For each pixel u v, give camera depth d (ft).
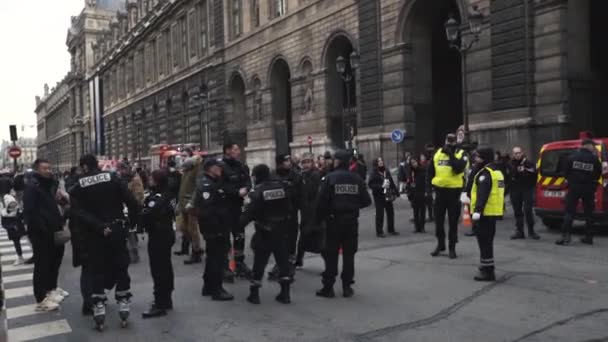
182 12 160.97
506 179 39.63
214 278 25.46
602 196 37.01
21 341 20.62
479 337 18.98
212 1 137.69
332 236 24.91
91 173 22.18
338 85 95.35
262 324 21.44
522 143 59.21
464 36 60.44
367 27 83.56
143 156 211.20
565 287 24.98
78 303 26.32
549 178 40.50
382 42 81.25
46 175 25.21
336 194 24.71
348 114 77.51
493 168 26.63
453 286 26.03
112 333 21.08
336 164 25.26
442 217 33.32
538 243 36.09
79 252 22.39
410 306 23.08
